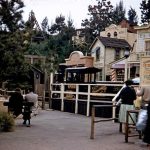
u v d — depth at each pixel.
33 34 14.15
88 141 11.13
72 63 46.12
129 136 11.20
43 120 17.89
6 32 12.59
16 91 15.80
